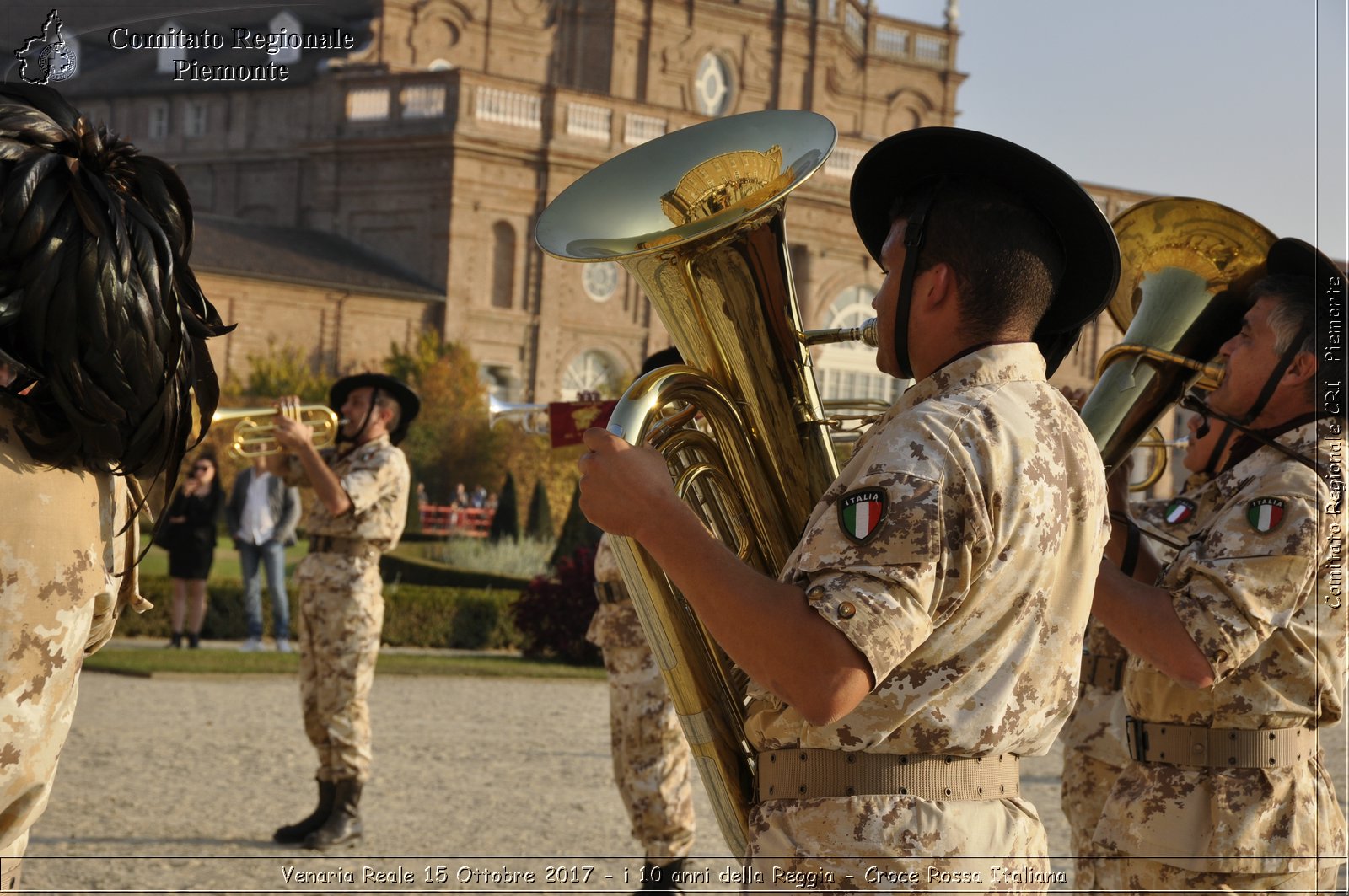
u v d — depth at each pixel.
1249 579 2.81
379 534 6.38
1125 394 3.04
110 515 2.04
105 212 1.94
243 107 46.88
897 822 2.05
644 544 2.06
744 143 2.46
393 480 6.42
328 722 6.27
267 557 15.29
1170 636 2.78
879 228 2.42
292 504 15.35
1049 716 2.15
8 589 1.84
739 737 2.36
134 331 1.95
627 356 46.00
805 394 2.40
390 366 40.59
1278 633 2.99
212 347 39.81
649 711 5.32
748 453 2.37
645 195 2.48
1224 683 3.04
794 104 50.94
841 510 2.01
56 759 1.95
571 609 16.06
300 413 6.73
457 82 43.34
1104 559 2.87
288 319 41.22
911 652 1.99
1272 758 3.04
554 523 37.91
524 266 44.31
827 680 1.91
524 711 11.44
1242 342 3.05
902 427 2.06
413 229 43.91
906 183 2.29
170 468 2.15
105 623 2.14
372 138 44.25
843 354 44.38
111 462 1.99
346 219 44.94
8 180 1.87
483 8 47.72
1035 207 2.18
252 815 6.86
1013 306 2.15
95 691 11.03
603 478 2.07
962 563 2.00
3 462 1.86
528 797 7.64
